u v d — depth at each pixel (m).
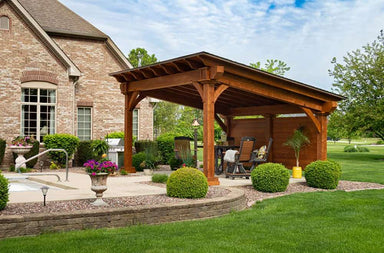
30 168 14.52
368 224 6.14
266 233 5.47
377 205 7.83
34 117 15.54
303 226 5.96
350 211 7.22
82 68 18.11
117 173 12.27
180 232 5.46
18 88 15.18
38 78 15.46
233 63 9.49
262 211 7.21
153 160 13.47
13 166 14.26
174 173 7.48
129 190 8.54
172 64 10.05
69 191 8.45
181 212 6.41
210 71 9.38
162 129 37.34
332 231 5.64
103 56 18.62
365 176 13.80
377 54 25.39
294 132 13.41
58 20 18.48
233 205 7.30
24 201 6.72
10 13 15.12
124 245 4.69
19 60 15.23
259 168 9.57
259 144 16.16
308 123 14.37
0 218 5.00
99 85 18.42
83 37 18.16
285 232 5.54
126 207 6.02
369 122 24.98
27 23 15.35
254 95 13.76
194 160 13.64
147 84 11.69
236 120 17.27
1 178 5.84
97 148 14.06
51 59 15.77
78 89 17.94
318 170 10.31
